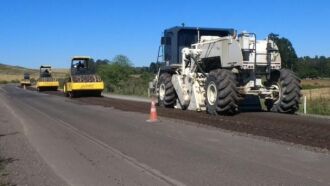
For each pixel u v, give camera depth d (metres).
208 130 14.24
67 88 37.81
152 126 15.68
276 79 18.31
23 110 24.72
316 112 21.16
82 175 8.84
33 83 92.50
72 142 12.84
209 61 19.73
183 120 16.89
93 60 38.41
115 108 23.92
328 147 10.91
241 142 11.89
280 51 18.72
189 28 21.53
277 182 7.86
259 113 18.22
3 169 9.47
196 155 10.36
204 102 19.36
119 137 13.44
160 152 10.87
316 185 7.62
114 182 8.27
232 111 17.89
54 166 9.70
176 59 21.66
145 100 31.38
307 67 90.62
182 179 8.29
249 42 17.62
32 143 12.84
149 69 25.02
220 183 7.92
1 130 15.84
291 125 14.55
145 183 8.13
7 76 178.50
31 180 8.52
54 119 19.33
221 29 21.69
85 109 24.16
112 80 66.75
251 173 8.53
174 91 21.78
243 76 18.23
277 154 10.21
